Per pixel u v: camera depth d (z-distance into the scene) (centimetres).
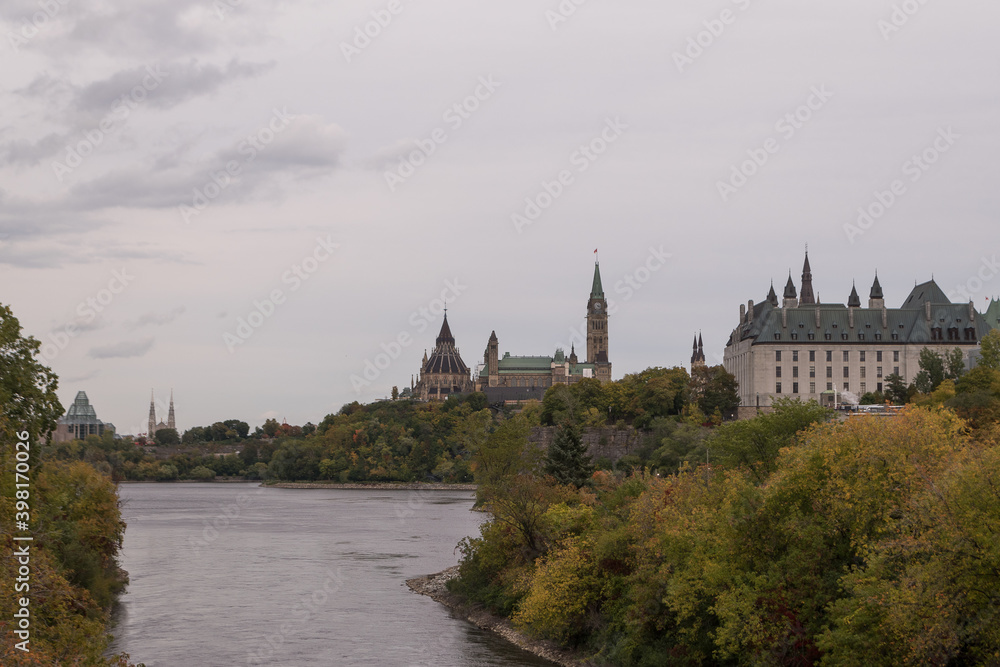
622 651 8244
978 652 5625
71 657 5203
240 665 8656
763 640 6700
